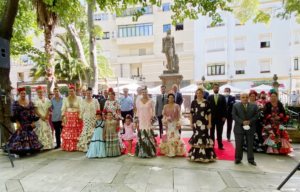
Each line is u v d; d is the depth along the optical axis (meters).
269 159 4.78
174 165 4.40
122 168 4.25
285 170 4.11
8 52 4.49
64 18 6.52
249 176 3.81
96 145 5.05
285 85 20.14
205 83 20.66
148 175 3.88
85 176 3.87
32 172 4.09
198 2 4.92
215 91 5.59
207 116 4.66
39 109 5.60
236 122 4.55
